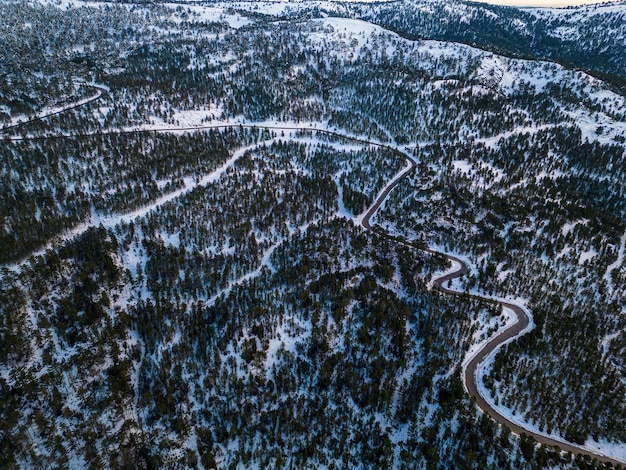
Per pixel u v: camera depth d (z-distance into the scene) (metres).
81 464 109.88
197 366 138.75
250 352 141.38
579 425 122.06
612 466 111.81
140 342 144.12
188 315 154.00
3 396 116.12
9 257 150.62
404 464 115.81
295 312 158.88
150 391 129.75
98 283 156.75
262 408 130.62
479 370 140.75
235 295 163.00
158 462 114.19
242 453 118.19
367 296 167.25
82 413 119.56
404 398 133.12
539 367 140.00
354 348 147.25
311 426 126.25
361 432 125.94
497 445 115.12
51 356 129.75
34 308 140.00
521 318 165.88
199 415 128.00
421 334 155.12
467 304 167.38
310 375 140.25
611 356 153.12
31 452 107.25
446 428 121.62
